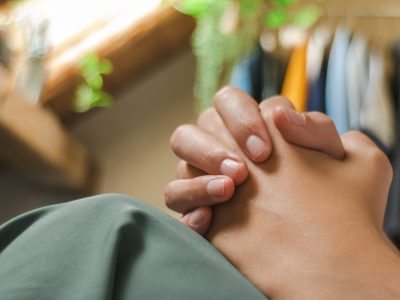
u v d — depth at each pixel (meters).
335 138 0.44
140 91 1.72
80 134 1.73
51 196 1.69
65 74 1.38
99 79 1.40
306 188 0.42
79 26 1.42
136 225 0.39
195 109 1.67
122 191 1.69
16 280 0.37
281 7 1.41
